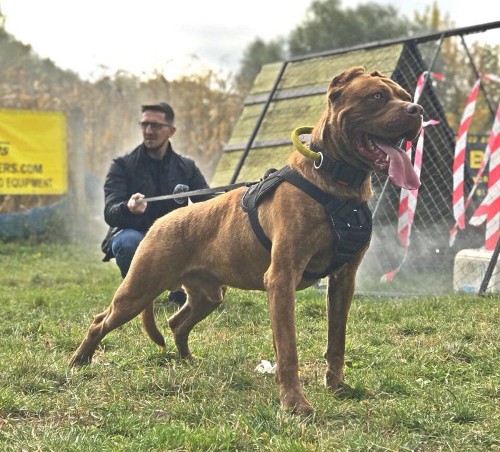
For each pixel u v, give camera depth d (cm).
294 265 430
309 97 998
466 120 890
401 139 430
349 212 434
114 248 723
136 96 1967
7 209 1423
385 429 403
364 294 806
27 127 1404
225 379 484
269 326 673
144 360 547
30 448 365
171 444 370
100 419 414
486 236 855
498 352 549
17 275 1020
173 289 518
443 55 2397
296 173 439
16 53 2456
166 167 741
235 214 471
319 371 522
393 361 539
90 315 706
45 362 509
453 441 383
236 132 1064
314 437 382
